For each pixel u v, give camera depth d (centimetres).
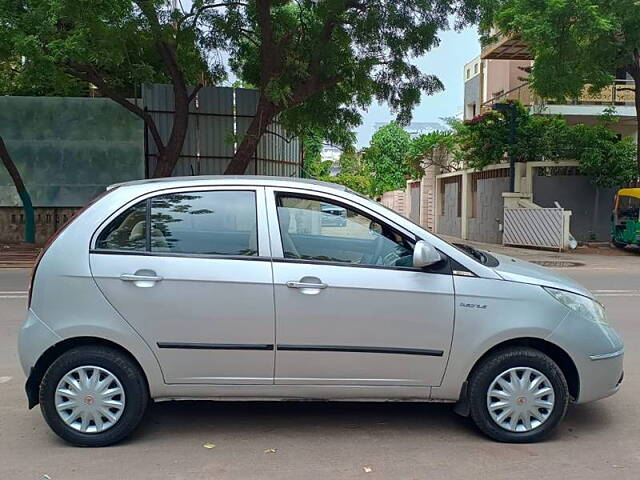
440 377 410
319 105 1593
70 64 1474
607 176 1952
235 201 419
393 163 5066
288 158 2108
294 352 402
